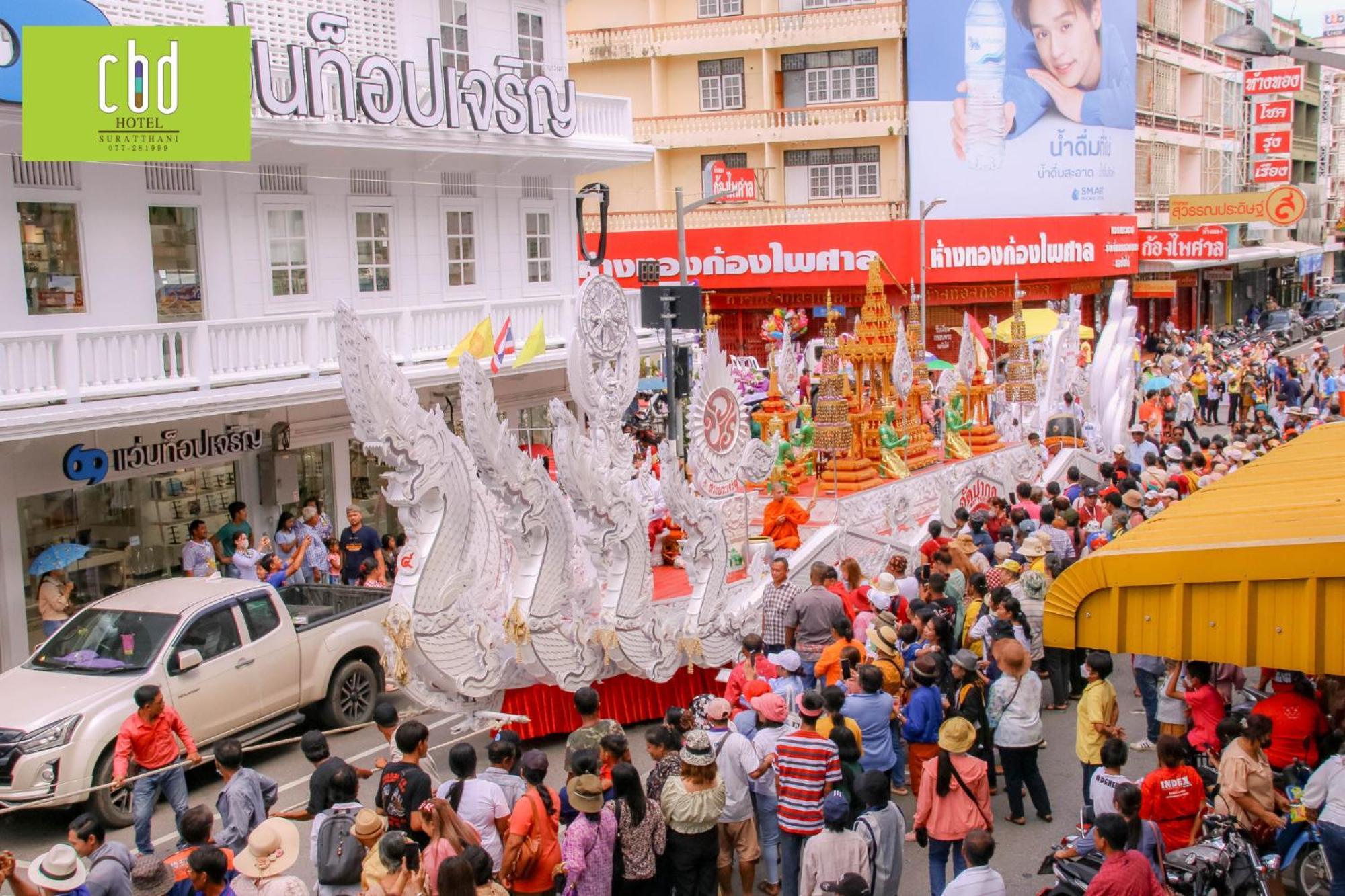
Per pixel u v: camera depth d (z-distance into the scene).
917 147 42.88
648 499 17.02
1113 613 8.25
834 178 44.38
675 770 9.27
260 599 13.57
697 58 44.78
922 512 20.72
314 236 20.72
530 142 22.59
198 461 18.53
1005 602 12.63
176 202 18.72
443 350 20.92
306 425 20.41
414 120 20.25
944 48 42.47
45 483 16.55
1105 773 9.35
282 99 18.08
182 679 12.47
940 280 40.16
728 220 43.06
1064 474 25.05
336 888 8.17
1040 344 31.92
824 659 12.00
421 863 7.99
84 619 13.04
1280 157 64.25
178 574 18.72
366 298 21.69
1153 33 55.50
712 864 9.01
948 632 12.23
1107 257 44.62
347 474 21.42
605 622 13.43
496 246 24.27
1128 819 8.30
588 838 8.28
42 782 11.35
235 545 17.67
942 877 9.44
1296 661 7.56
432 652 12.03
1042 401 26.70
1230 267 65.69
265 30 19.36
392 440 11.59
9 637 16.14
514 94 21.86
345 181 21.16
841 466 19.59
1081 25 44.94
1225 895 8.84
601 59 45.00
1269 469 11.94
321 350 19.06
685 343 22.52
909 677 11.81
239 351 17.80
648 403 28.62
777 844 10.03
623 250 40.59
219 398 17.09
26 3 15.34
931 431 23.05
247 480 19.77
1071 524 16.39
